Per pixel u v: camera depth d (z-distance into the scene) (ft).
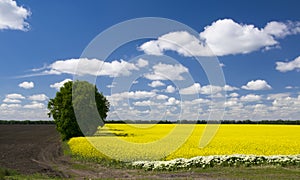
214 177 48.01
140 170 58.59
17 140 141.69
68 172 60.03
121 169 61.16
